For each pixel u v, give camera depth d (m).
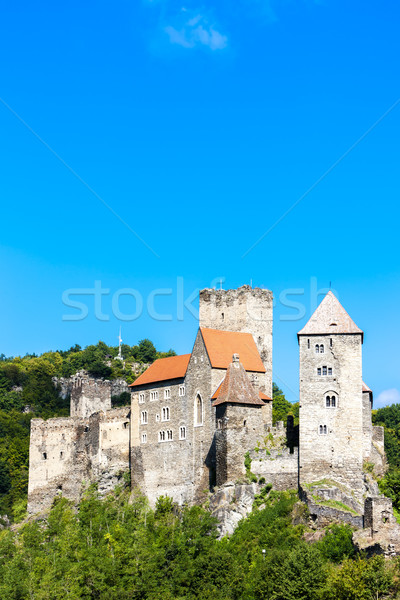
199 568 121.00
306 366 141.25
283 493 139.00
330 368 140.12
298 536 126.62
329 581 108.75
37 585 128.88
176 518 144.25
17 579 130.38
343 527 123.50
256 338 174.50
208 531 134.75
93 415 186.88
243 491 139.75
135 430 172.25
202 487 154.12
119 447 181.25
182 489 159.12
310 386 140.38
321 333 141.38
